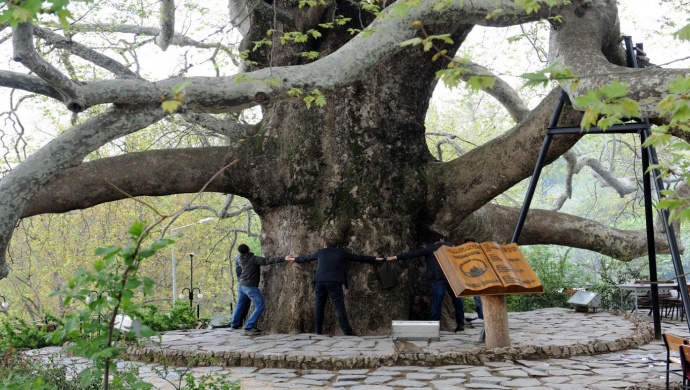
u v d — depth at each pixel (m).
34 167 9.23
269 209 15.42
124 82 9.15
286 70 9.77
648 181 12.62
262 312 14.72
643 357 10.91
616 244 18.38
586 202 43.97
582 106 4.22
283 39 11.77
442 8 10.15
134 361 11.53
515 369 9.98
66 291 4.59
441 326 14.68
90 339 4.82
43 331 14.32
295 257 14.42
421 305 14.73
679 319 16.77
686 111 4.20
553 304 20.53
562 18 11.50
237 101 9.66
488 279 11.02
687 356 7.04
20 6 4.16
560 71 4.32
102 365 4.84
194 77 9.61
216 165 14.62
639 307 19.44
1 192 9.13
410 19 10.11
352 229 14.55
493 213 17.50
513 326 14.47
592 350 11.30
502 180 14.31
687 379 7.13
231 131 15.56
